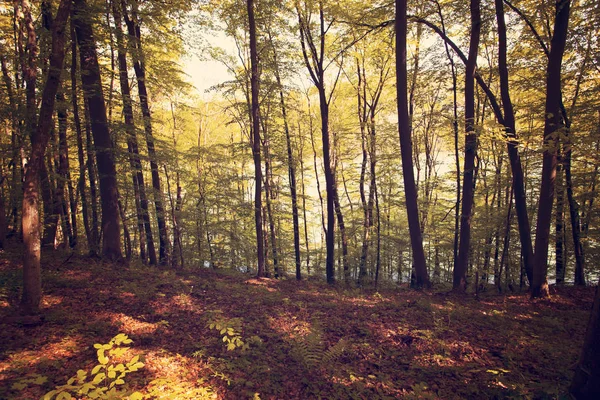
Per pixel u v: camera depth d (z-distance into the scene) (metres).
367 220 18.33
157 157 13.11
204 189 19.00
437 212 22.16
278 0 13.52
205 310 8.30
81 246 15.54
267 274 17.16
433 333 7.41
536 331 7.90
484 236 17.14
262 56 14.88
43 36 10.50
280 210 19.33
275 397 5.15
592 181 14.58
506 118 11.86
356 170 22.03
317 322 7.94
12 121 10.62
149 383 4.85
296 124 21.97
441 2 13.62
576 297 10.80
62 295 7.84
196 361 5.87
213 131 28.84
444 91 18.38
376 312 8.98
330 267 15.04
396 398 5.18
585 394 4.35
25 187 6.48
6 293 7.36
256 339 6.77
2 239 11.27
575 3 13.45
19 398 4.20
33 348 5.53
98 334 6.31
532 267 11.92
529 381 5.37
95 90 10.67
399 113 11.50
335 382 5.60
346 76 20.05
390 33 14.35
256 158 13.20
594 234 14.84
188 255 20.20
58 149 11.91
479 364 6.21
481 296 11.20
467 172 11.60
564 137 8.36
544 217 10.59
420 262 12.05
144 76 13.66
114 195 11.39
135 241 20.19
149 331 6.78
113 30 10.55
